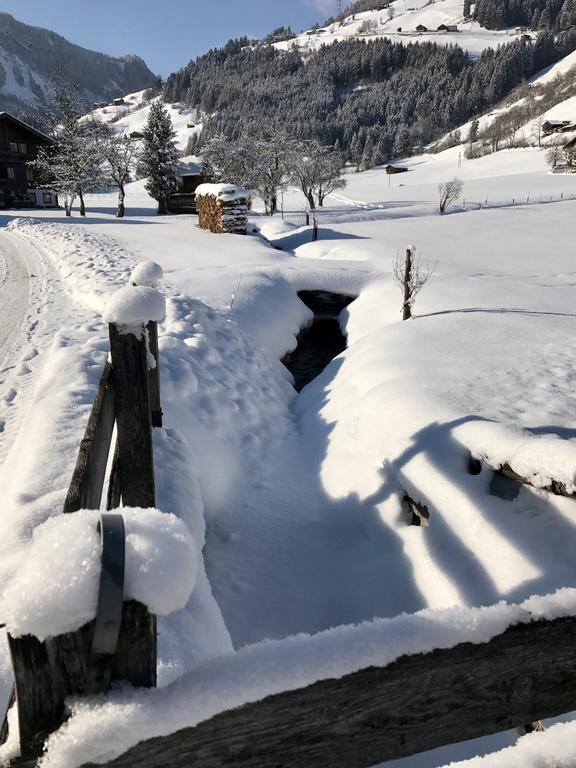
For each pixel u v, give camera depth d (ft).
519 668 2.95
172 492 11.34
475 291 39.63
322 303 44.86
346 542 15.15
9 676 7.29
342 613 12.90
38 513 10.59
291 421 23.76
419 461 14.69
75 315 30.04
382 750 2.88
